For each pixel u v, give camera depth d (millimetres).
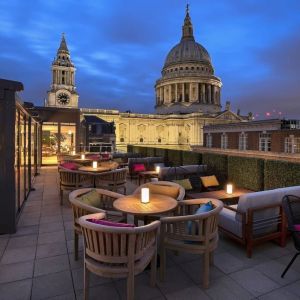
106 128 28516
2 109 6418
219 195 7816
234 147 41875
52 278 4574
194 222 4465
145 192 5398
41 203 9523
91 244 3736
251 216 5293
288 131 31797
